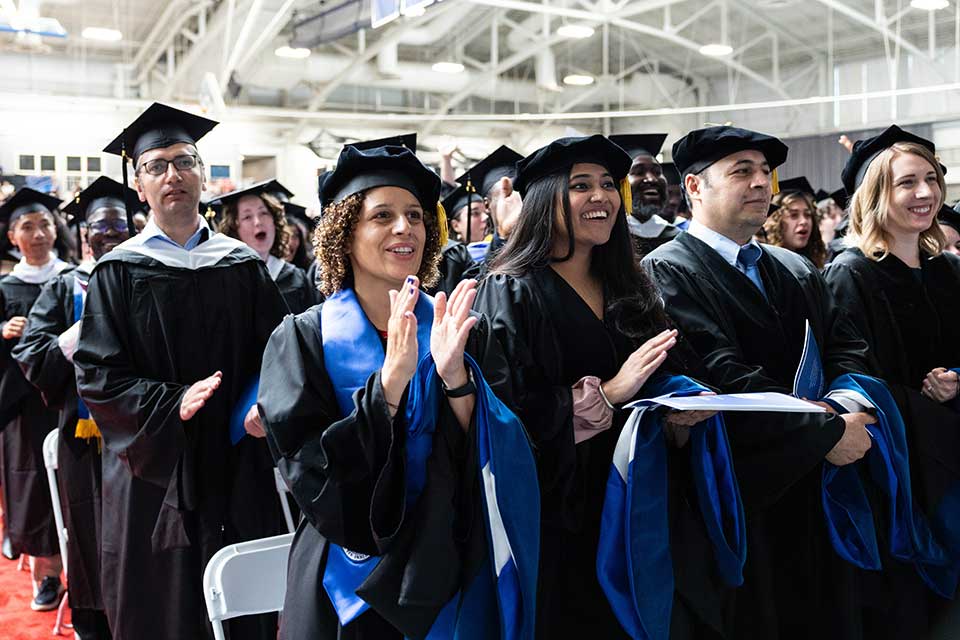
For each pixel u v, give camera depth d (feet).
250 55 50.98
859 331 9.98
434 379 6.73
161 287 10.02
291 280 14.98
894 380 10.02
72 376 12.42
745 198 9.04
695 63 64.59
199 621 9.75
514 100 66.69
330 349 6.97
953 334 10.24
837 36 54.29
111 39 53.62
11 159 52.44
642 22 60.13
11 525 14.87
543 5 55.62
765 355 8.88
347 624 6.63
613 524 7.54
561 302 7.95
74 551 12.35
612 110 66.03
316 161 61.36
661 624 7.43
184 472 9.60
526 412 7.57
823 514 9.29
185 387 9.57
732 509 8.05
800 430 8.29
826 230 20.81
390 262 7.02
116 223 14.19
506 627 6.61
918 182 10.01
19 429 14.92
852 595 9.26
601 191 7.97
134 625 9.84
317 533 7.11
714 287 8.92
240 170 59.06
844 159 55.57
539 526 6.95
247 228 14.84
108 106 55.01
